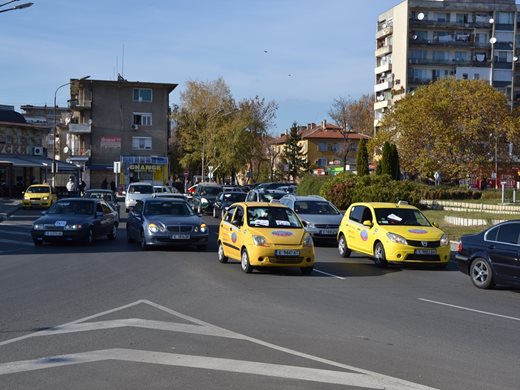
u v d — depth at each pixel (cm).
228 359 696
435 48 8125
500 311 1047
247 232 1443
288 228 1478
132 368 657
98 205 2123
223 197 3412
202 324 874
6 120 6575
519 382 634
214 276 1364
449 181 5575
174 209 1980
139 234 1922
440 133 4697
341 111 7862
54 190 4544
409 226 1661
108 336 797
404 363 696
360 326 888
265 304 1042
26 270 1420
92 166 7162
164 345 754
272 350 739
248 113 7006
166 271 1424
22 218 3325
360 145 4166
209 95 7206
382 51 8650
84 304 1016
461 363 702
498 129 4769
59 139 9656
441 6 8088
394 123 5056
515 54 8194
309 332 841
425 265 1684
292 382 617
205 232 1850
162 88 7438
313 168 9044
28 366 663
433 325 911
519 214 2725
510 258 1237
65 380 616
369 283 1341
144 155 7388
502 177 5269
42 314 935
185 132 7288
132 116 7350
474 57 8144
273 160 9112
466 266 1347
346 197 3516
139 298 1074
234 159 6844
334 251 2023
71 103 7238
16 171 6019
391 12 8538
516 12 8138
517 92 8162
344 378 633
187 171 7519
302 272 1456
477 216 2667
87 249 1883
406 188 3469
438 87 4919
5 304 1014
